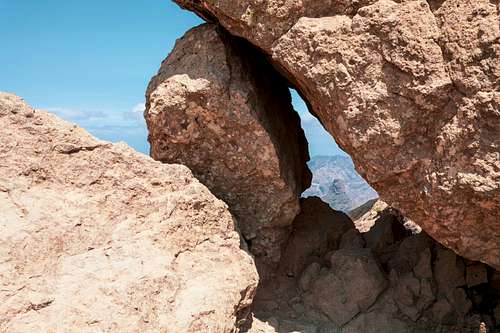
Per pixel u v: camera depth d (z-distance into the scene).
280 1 4.58
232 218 5.12
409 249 6.11
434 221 4.38
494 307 5.46
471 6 3.90
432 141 4.16
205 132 5.31
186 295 4.08
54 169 4.23
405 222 7.79
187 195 4.63
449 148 4.02
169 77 5.25
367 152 4.37
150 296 3.85
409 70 4.09
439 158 4.12
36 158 4.18
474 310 5.39
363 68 4.28
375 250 6.40
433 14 4.09
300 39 4.51
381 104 4.23
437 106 4.05
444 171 4.08
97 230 4.08
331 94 4.45
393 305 5.43
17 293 3.48
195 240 4.56
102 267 3.88
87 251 3.95
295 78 5.17
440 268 5.54
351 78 4.31
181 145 5.42
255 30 4.77
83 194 4.24
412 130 4.19
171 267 4.15
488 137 3.82
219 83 5.07
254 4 4.66
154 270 4.00
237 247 4.84
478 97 3.81
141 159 4.62
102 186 4.35
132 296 3.76
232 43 5.44
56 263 3.77
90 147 4.43
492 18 3.80
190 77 5.14
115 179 4.41
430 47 4.03
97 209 4.19
